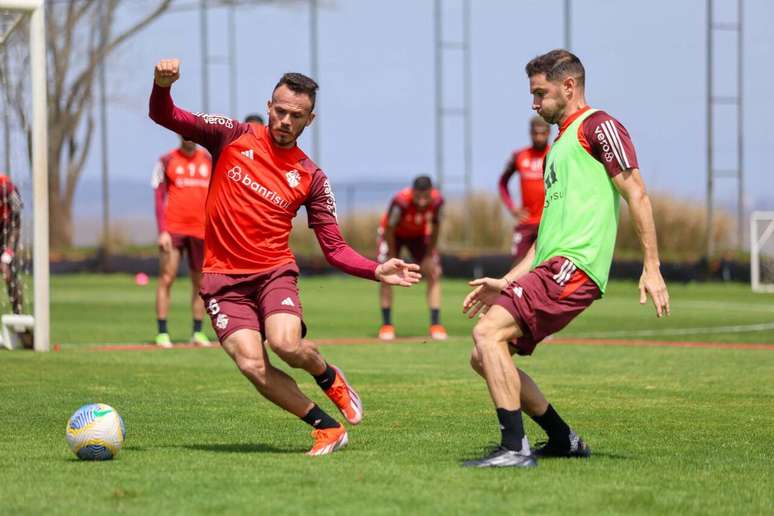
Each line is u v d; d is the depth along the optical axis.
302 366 19.56
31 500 15.72
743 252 98.75
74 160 130.25
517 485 16.86
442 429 22.94
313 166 20.14
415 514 14.95
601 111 18.91
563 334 51.25
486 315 18.59
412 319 61.53
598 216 18.64
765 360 38.44
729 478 17.81
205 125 19.91
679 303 75.44
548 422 19.39
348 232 123.88
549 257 18.73
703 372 34.47
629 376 33.34
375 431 22.67
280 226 19.94
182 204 42.66
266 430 22.86
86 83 128.50
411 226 46.91
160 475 17.47
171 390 29.39
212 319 19.89
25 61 41.88
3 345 42.22
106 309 67.25
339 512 15.03
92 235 134.38
